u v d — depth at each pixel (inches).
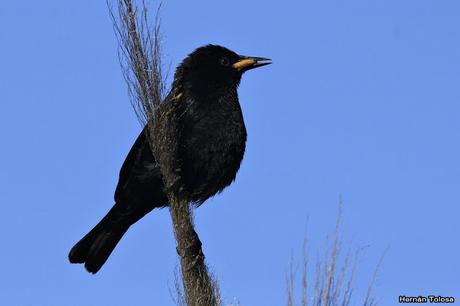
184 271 304.0
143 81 343.9
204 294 291.3
